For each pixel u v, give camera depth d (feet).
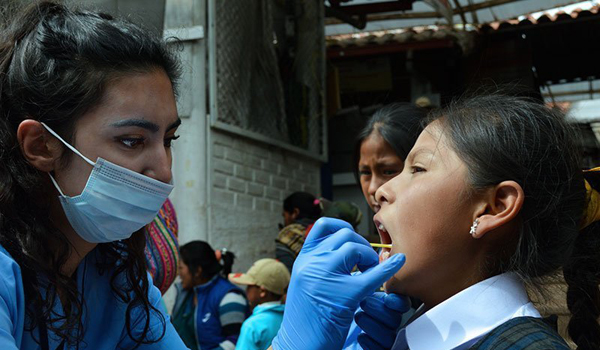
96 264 4.56
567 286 4.85
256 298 10.96
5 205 3.84
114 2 7.32
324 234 4.20
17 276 3.76
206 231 15.35
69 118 3.90
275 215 18.35
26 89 3.89
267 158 18.19
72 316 4.18
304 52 20.38
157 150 4.04
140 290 4.64
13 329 3.72
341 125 24.70
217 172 15.92
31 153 3.94
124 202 4.02
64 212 4.11
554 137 3.96
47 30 3.95
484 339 3.56
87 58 3.86
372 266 4.02
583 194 4.13
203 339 11.57
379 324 4.16
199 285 11.96
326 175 22.44
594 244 4.52
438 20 24.90
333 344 3.81
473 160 3.82
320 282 3.85
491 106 4.08
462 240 3.84
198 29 15.52
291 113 19.58
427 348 3.80
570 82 27.63
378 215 4.11
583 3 21.72
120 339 4.74
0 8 4.18
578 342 4.62
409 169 4.09
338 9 22.62
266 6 18.60
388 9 22.34
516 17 23.41
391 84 23.98
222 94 16.12
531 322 3.59
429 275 3.89
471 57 23.36
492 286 3.79
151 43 4.04
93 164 3.93
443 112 4.31
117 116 3.90
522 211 3.85
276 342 4.05
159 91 4.01
